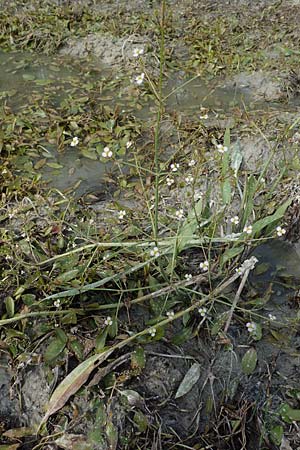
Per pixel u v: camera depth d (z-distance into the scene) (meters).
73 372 2.42
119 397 2.44
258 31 5.99
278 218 2.87
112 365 2.47
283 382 2.68
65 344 2.56
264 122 4.32
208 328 2.72
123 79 5.08
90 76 5.21
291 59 5.43
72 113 4.56
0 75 5.18
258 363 2.74
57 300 2.62
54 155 4.13
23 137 4.22
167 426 2.46
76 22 5.98
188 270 2.98
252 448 2.47
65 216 3.42
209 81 5.16
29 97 4.81
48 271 2.88
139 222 3.35
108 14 6.15
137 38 5.65
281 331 2.90
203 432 2.49
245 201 3.08
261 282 3.19
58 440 2.38
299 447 2.46
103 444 2.34
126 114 4.57
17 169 3.93
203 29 5.94
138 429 2.39
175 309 2.77
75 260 2.84
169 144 4.22
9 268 2.93
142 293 2.75
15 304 2.77
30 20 5.92
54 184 3.84
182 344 2.68
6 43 5.65
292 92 5.00
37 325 2.67
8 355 2.63
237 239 2.79
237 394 2.62
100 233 3.19
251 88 5.07
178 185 3.67
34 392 2.52
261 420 2.53
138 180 3.89
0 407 2.53
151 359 2.57
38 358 2.56
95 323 2.66
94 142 4.23
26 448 2.42
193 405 2.53
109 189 3.80
